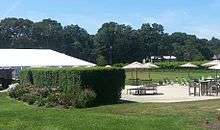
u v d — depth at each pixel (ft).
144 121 52.70
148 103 78.95
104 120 54.08
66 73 92.32
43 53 197.98
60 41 506.89
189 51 548.72
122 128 48.16
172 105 71.72
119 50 492.95
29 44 497.46
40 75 109.40
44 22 515.91
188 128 47.52
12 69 194.59
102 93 89.45
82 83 88.38
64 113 62.54
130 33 505.25
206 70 280.10
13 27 494.59
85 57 501.56
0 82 169.07
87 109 74.64
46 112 64.23
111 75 90.22
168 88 145.28
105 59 484.74
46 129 48.60
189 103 75.41
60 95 85.25
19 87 112.88
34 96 93.56
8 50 198.90
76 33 510.58
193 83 128.47
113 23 505.25
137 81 172.35
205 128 47.44
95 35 502.38
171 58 504.84
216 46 592.19
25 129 49.01
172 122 51.57
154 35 534.37
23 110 68.64
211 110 62.44
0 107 83.10
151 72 306.14
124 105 76.33
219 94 112.27
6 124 52.60
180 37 574.56
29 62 185.88
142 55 511.40
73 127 49.47
